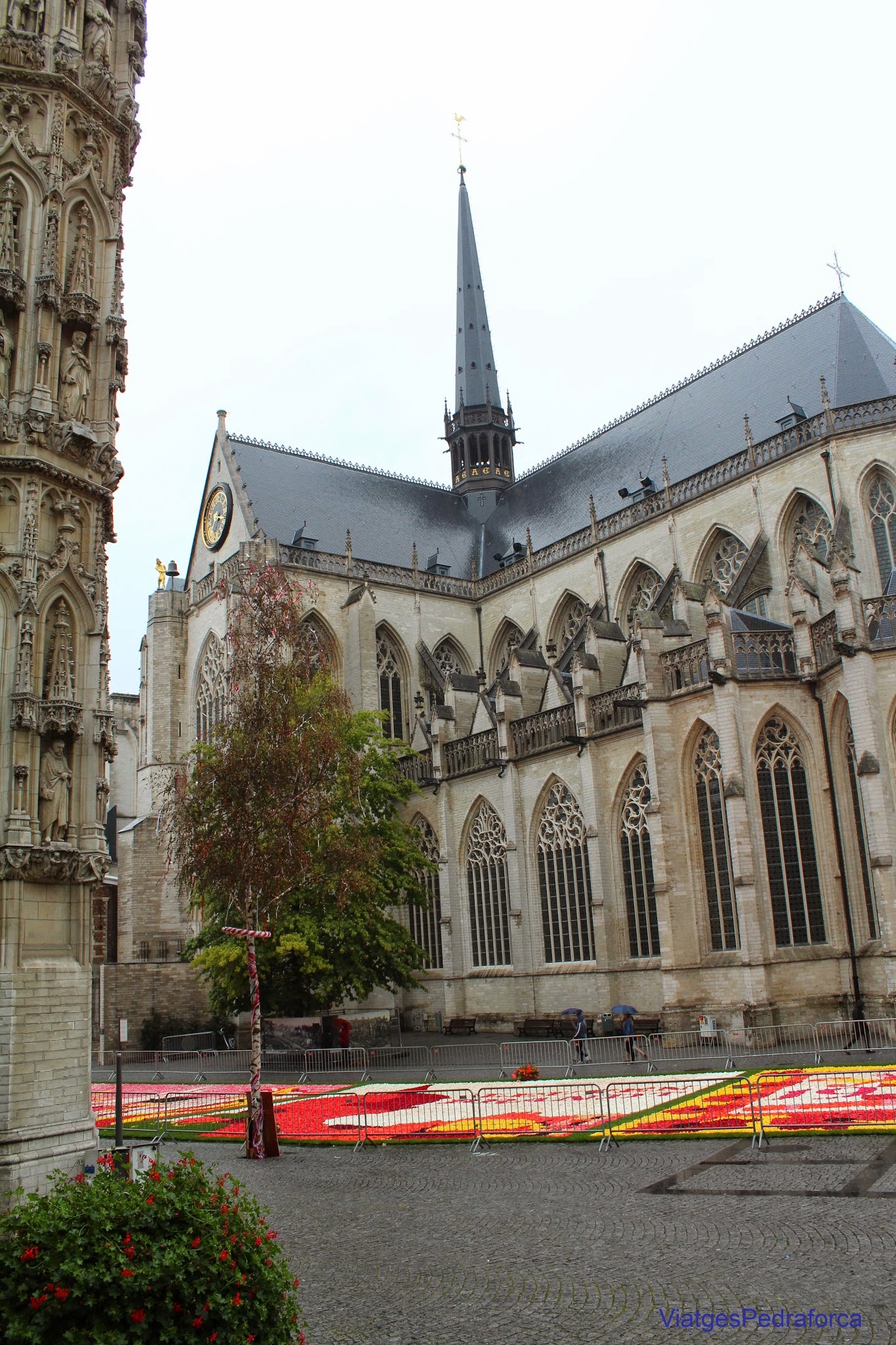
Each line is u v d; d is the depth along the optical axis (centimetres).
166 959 7994
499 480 10425
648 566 7575
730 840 4972
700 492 7212
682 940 5234
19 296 2491
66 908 2373
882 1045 4312
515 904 6500
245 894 3500
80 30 2758
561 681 6544
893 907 4516
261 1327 1149
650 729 5466
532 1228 2017
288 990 5716
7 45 2586
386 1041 6444
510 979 6544
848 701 4759
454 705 7475
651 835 5366
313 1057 5212
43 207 2567
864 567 6109
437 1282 1716
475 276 11081
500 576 8988
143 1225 1160
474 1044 5672
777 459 6669
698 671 5403
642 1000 5709
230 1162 2922
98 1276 1088
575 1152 2792
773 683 5150
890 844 4569
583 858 6200
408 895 6381
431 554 9438
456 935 6962
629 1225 1980
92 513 2573
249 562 5441
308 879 4275
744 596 6519
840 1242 1761
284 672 3859
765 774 5116
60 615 2448
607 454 8781
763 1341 1375
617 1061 4544
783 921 4997
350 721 5241
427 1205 2272
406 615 8750
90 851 2398
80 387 2583
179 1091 4497
